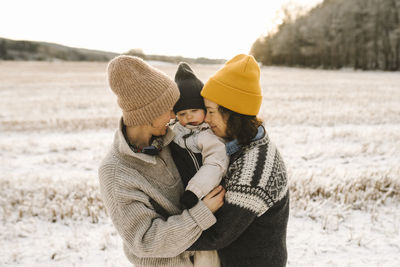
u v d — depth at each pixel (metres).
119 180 1.22
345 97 14.72
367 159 5.82
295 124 8.88
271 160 1.27
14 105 13.69
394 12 50.88
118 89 1.22
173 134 1.41
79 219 3.69
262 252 1.32
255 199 1.18
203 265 1.44
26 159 6.19
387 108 11.13
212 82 1.42
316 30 61.72
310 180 4.49
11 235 3.37
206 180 1.25
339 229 3.45
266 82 26.11
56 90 20.36
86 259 3.01
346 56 58.97
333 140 7.14
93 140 7.52
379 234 3.33
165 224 1.18
